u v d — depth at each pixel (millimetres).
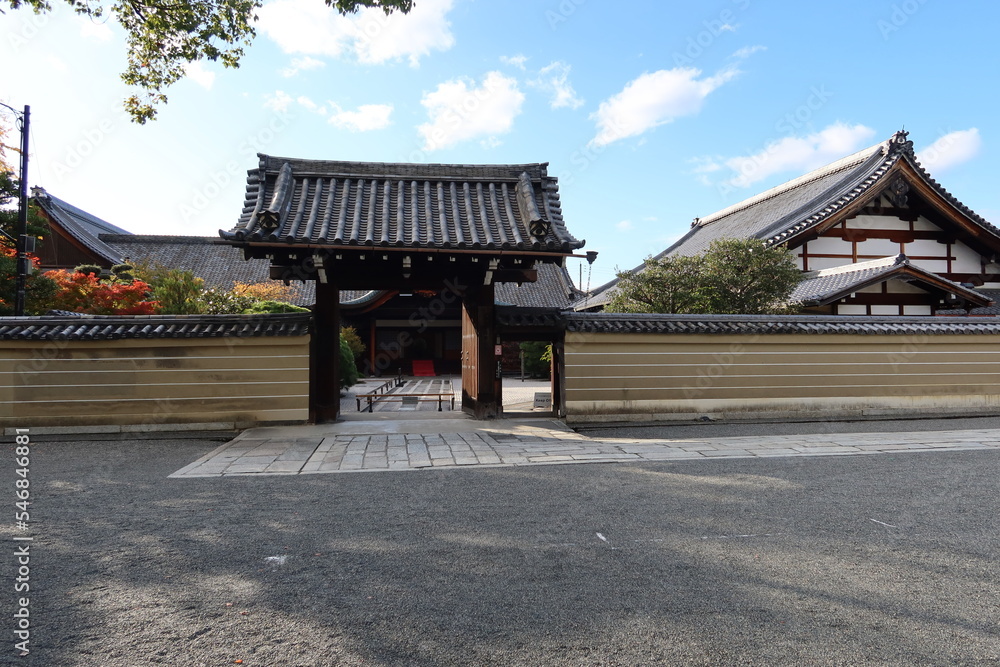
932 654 2510
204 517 4500
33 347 8539
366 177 10344
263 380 9117
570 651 2523
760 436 8477
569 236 9227
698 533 4098
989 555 3678
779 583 3242
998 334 10711
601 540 3955
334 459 6797
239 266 27906
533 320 9852
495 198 10281
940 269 18469
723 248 13266
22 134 12133
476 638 2635
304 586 3203
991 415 10688
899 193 17297
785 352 10250
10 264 11445
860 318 10602
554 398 10219
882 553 3711
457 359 28406
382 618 2826
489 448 7457
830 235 18188
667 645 2574
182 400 8891
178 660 2461
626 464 6543
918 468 6281
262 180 9930
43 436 8438
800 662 2439
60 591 3139
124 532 4129
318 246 8312
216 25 9086
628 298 13672
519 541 3938
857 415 10398
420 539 3979
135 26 9102
